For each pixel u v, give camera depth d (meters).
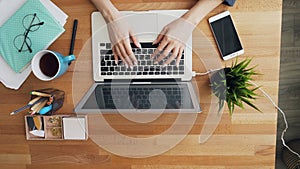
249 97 0.94
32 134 1.05
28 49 1.00
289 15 1.19
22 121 1.06
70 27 1.01
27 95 1.05
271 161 1.03
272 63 0.99
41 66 0.97
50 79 0.95
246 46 0.99
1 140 1.08
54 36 1.00
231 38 0.98
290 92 1.24
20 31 1.00
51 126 1.04
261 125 1.02
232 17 0.98
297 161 1.10
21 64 1.01
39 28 1.00
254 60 0.99
